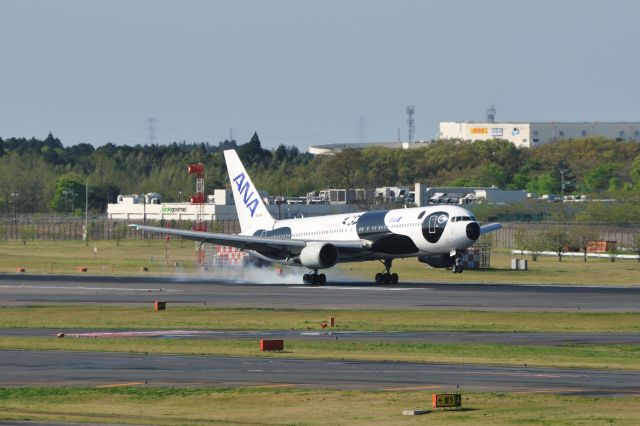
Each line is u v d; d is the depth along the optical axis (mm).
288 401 135625
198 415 127500
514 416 125125
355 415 127000
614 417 123938
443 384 147750
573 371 160375
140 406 133000
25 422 121688
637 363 170500
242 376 155250
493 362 170750
